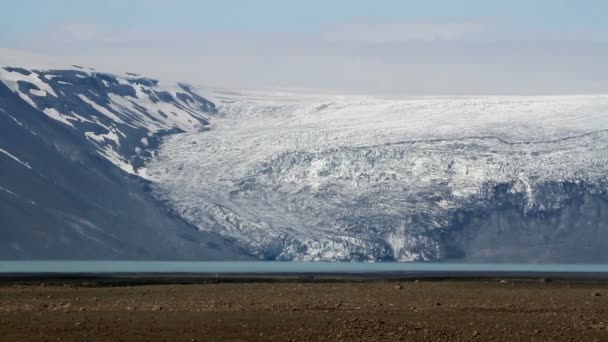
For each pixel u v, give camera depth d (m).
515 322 67.31
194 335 60.06
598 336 61.72
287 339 59.12
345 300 82.62
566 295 91.62
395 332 61.72
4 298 81.94
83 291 91.62
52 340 57.41
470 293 92.56
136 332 60.69
